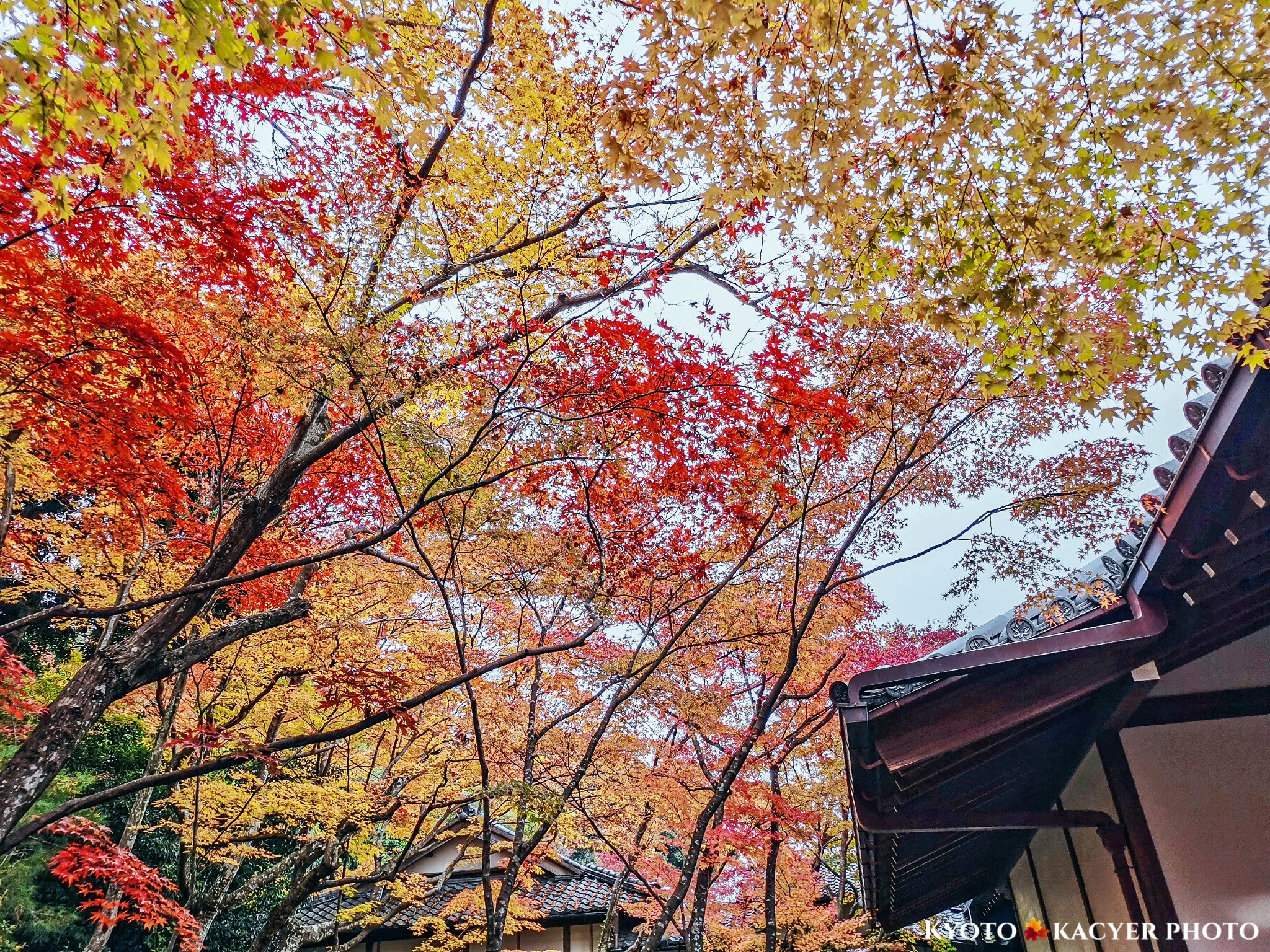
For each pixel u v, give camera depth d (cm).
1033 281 381
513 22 597
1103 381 386
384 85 379
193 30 285
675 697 827
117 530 689
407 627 991
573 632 877
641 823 1055
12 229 422
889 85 358
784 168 389
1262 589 521
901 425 713
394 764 1076
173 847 1306
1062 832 872
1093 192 361
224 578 490
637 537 695
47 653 1198
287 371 548
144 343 485
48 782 505
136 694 1012
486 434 603
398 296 572
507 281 592
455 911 1223
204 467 786
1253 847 570
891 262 426
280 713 977
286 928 1066
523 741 888
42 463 621
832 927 1041
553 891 1513
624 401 573
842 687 514
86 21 278
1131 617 530
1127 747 648
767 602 872
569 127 603
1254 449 389
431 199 593
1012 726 570
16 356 461
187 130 475
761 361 617
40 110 298
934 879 1000
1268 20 302
